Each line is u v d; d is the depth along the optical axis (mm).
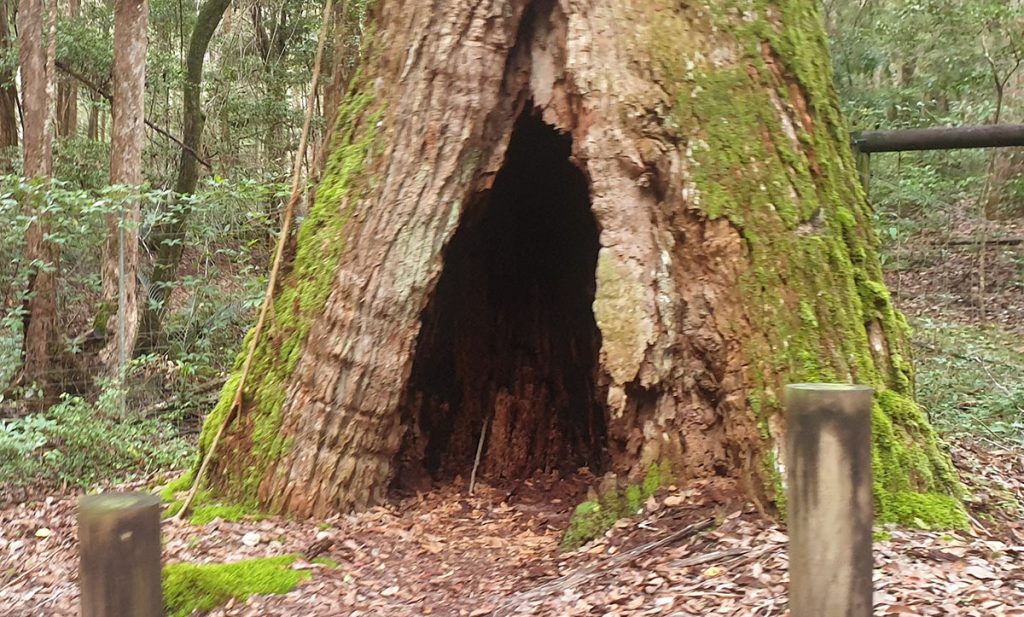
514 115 5410
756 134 4734
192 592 4109
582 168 5105
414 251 5223
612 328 4734
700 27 4867
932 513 4125
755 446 4391
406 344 5273
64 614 4082
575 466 6719
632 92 4828
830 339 4488
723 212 4629
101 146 14789
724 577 3693
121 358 9055
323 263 5387
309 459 5211
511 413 6887
